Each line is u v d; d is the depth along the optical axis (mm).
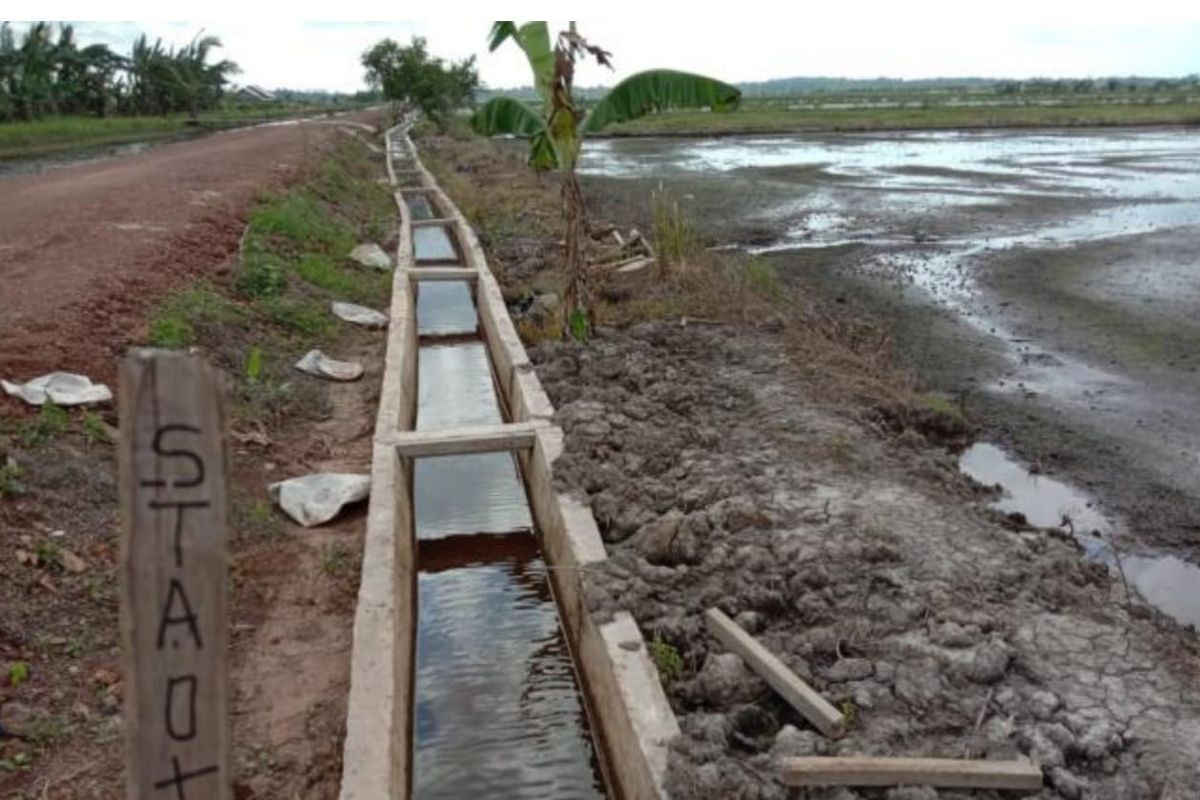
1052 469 7805
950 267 15781
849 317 12344
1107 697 4168
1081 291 13664
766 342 9883
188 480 1751
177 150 26719
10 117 38594
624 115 8844
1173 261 15523
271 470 6914
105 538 5379
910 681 4223
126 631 1760
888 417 8352
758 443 7164
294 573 5625
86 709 4176
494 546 6902
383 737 3971
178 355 1721
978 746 3826
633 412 7586
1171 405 9102
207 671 1808
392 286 12758
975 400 9391
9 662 4301
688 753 3750
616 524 5902
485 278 12977
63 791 3721
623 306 11484
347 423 8125
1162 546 6547
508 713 5070
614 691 4379
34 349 6930
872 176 30078
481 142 38531
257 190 16000
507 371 9391
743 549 5375
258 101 85688
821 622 4793
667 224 13141
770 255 17297
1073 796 3596
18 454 5582
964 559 5340
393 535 5699
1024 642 4562
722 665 4379
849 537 5480
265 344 9367
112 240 10859
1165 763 3740
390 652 4551
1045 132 50812
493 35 9336
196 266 10500
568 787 4570
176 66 54938
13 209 13281
